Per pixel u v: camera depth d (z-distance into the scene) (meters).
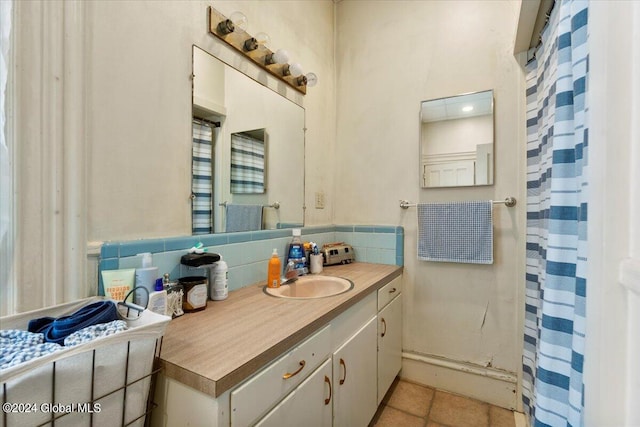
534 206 1.53
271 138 1.65
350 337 1.26
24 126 0.76
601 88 0.57
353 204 2.19
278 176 1.71
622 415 0.53
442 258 1.84
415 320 1.98
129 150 1.00
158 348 0.73
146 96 1.05
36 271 0.79
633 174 0.52
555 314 0.89
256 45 1.44
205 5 1.27
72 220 0.85
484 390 1.78
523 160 1.69
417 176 1.98
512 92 1.74
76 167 0.85
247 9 1.48
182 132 1.17
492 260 1.72
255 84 1.53
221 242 1.32
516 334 1.72
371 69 2.13
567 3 0.92
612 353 0.54
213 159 1.31
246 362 0.71
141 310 0.76
